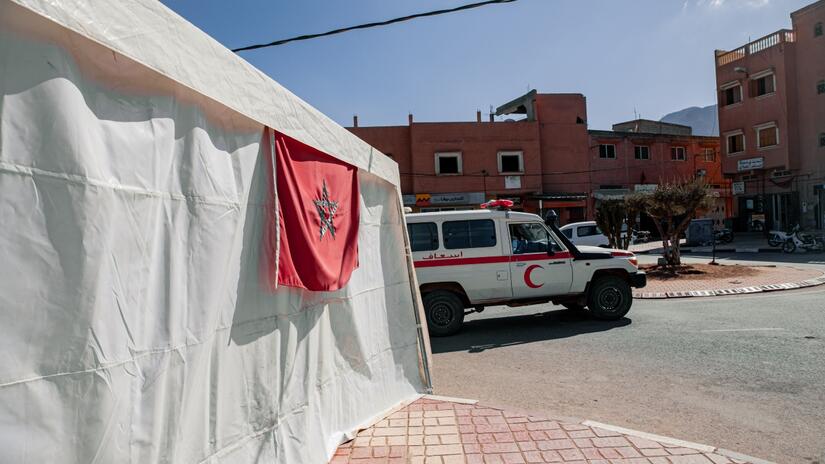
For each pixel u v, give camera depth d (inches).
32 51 71.7
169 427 96.0
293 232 140.5
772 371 228.2
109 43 81.3
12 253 67.9
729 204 1599.4
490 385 232.5
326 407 161.2
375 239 210.1
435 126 1275.8
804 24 1159.0
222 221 113.4
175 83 100.3
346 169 179.8
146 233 91.1
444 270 344.5
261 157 130.4
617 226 732.0
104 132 83.3
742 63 1275.8
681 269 624.7
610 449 153.8
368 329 194.4
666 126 1787.6
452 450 156.7
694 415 184.5
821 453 151.4
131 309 86.8
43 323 71.5
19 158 69.1
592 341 305.9
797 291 465.7
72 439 75.5
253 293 125.9
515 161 1318.9
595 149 1428.4
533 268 350.6
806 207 1163.3
